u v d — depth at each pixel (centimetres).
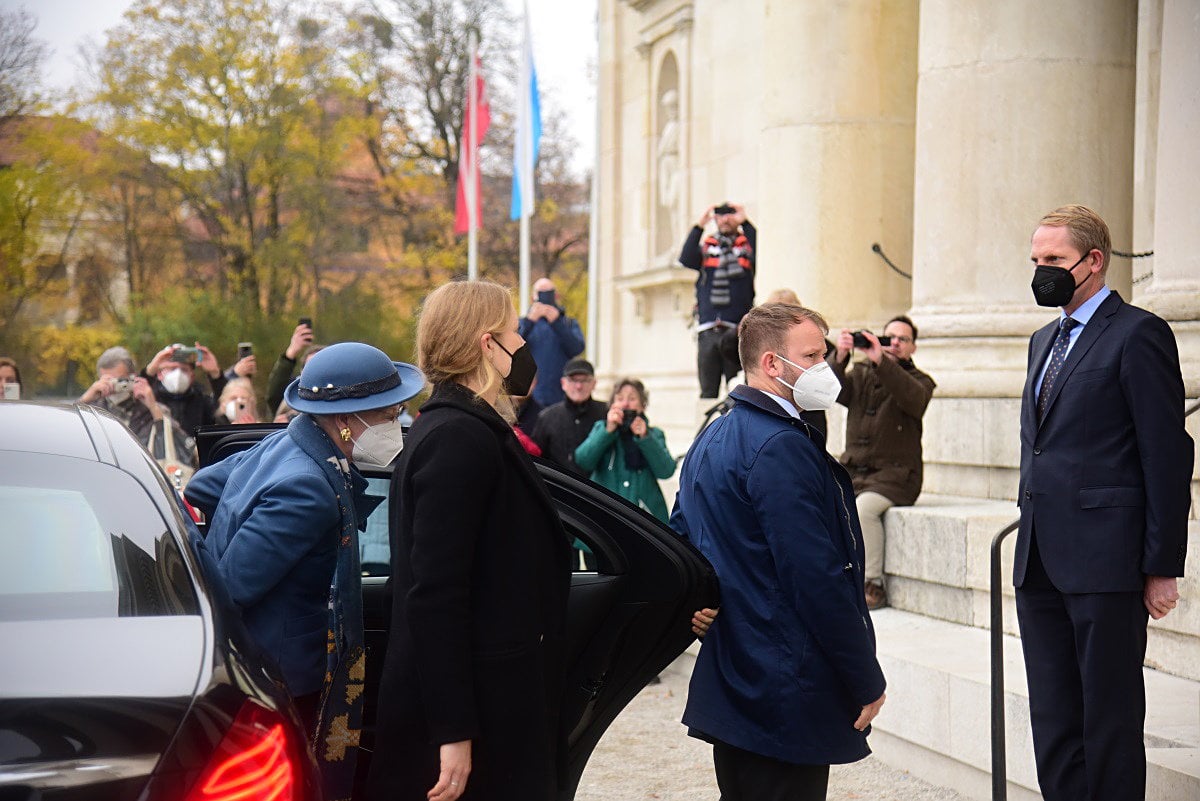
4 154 3103
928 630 607
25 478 282
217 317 3134
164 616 253
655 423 1502
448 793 265
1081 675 376
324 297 3369
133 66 3162
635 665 362
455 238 3575
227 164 3241
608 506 360
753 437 333
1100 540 367
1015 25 767
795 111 1006
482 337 282
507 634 272
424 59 3453
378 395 328
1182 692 489
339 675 320
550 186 3678
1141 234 873
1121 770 366
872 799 505
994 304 776
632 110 1673
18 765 203
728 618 336
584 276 3812
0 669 222
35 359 3184
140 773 210
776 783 333
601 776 557
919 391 661
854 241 995
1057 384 379
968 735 496
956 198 787
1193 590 504
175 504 295
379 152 3497
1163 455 357
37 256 3177
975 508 673
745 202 1377
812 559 319
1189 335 561
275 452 330
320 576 330
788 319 339
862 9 997
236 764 220
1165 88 580
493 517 274
